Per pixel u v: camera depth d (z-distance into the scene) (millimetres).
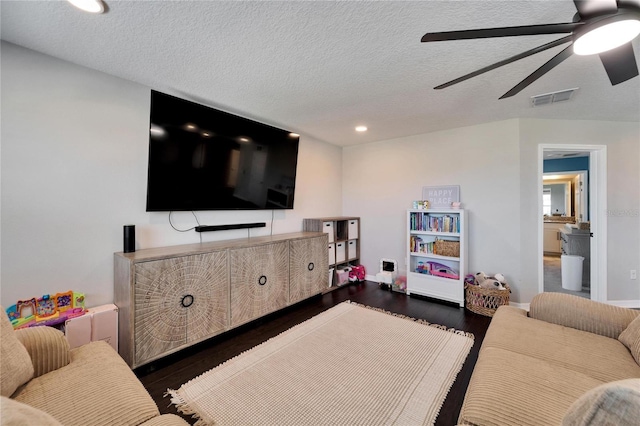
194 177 2441
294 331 2494
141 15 1404
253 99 2533
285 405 1566
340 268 4133
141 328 1834
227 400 1607
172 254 1994
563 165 5699
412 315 2877
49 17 1421
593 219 3221
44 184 1803
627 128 3107
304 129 3531
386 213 4105
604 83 2166
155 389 1715
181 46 1693
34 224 1769
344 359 2035
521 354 1304
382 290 3775
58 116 1848
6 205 1676
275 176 3213
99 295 2025
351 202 4480
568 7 1357
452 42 1641
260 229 3264
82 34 1574
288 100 2557
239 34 1569
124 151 2154
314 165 4027
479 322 2703
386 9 1365
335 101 2574
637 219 3105
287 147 3311
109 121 2070
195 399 1617
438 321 2729
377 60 1854
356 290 3777
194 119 2391
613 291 3148
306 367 1933
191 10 1368
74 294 1857
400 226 3975
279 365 1957
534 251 3053
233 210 2965
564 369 1168
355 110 2816
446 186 3539
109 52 1766
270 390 1693
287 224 3619
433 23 1476
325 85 2240
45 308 1744
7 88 1669
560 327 1586
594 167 3188
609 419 483
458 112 2869
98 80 2012
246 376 1834
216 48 1715
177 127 2281
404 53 1769
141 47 1706
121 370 1215
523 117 3025
